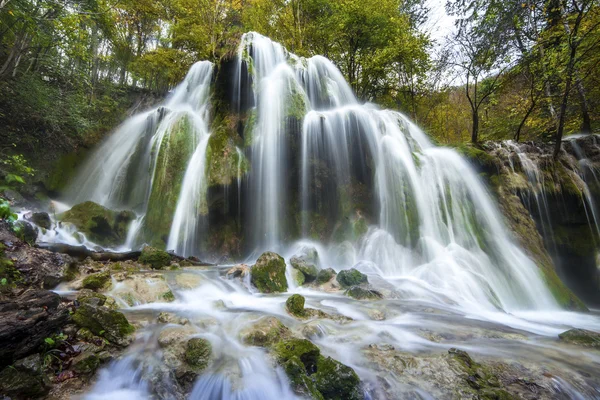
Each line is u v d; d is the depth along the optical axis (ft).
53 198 45.27
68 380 10.04
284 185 34.99
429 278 25.39
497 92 46.03
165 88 82.74
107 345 11.71
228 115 38.96
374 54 55.26
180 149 36.76
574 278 33.91
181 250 31.73
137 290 17.38
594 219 33.78
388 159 33.88
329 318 16.43
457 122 77.66
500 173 34.96
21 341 9.86
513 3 39.09
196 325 14.02
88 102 58.23
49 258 17.49
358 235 31.91
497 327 16.87
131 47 77.61
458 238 30.01
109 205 46.83
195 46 73.67
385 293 21.79
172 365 10.97
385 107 63.57
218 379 10.52
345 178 35.47
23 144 43.65
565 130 46.09
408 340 14.43
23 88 40.81
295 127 35.06
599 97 42.14
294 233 33.88
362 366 11.93
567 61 34.24
